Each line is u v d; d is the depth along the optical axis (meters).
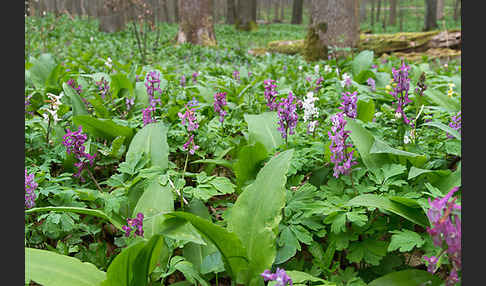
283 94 4.70
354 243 2.28
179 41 17.83
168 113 4.13
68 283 1.77
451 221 1.61
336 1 11.85
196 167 3.66
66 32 19.77
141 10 11.86
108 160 3.36
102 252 2.40
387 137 3.34
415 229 2.66
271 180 2.22
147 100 4.96
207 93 5.21
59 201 2.54
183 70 8.94
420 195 2.27
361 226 2.24
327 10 11.95
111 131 3.59
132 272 1.95
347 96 2.95
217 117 4.00
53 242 2.65
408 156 2.69
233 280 2.16
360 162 2.77
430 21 30.80
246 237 2.15
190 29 17.64
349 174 2.43
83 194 2.56
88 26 25.47
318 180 2.86
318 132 3.46
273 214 2.11
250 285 2.07
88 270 1.92
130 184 2.67
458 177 2.38
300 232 2.29
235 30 33.03
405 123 3.16
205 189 2.50
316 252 2.28
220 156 3.21
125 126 3.53
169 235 1.92
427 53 12.36
